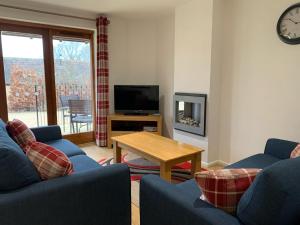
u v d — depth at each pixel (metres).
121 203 1.69
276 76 2.70
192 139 3.57
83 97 4.34
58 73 4.04
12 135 2.20
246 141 3.07
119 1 3.37
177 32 3.63
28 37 3.70
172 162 2.35
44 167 1.45
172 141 2.88
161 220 1.36
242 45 3.00
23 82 3.75
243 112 3.07
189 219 1.16
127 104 4.28
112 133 4.18
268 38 2.74
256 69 2.88
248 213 1.00
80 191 1.49
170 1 3.38
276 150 2.28
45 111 3.98
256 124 2.95
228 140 3.29
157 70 4.61
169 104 4.39
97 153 3.88
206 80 3.23
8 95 3.64
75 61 4.18
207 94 3.23
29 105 3.84
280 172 0.94
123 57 4.45
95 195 1.56
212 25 3.09
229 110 3.24
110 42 4.26
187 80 3.53
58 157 1.49
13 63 3.63
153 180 1.45
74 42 4.13
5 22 3.46
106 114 4.21
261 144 2.92
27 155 1.54
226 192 1.12
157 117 4.11
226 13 3.15
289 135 2.64
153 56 4.61
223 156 3.38
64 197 1.43
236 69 3.10
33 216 1.34
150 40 4.55
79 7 3.62
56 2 3.37
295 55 2.52
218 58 3.22
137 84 4.62
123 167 1.68
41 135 2.76
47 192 1.37
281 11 2.60
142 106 4.28
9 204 1.26
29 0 3.27
